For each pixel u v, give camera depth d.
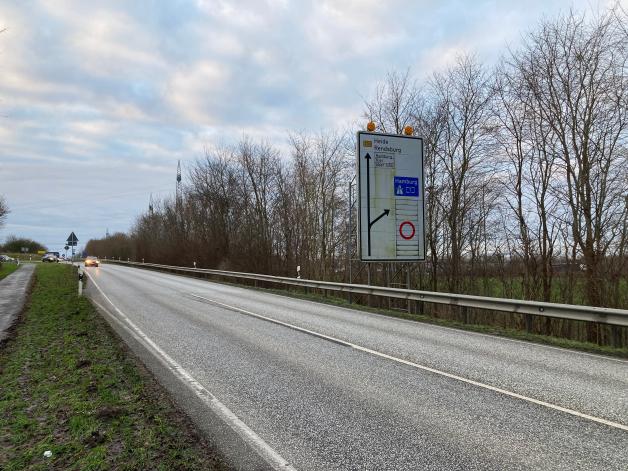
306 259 33.34
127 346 8.98
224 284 28.58
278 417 5.15
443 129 24.16
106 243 100.12
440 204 24.17
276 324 11.81
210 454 4.21
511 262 21.55
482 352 8.73
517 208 20.78
